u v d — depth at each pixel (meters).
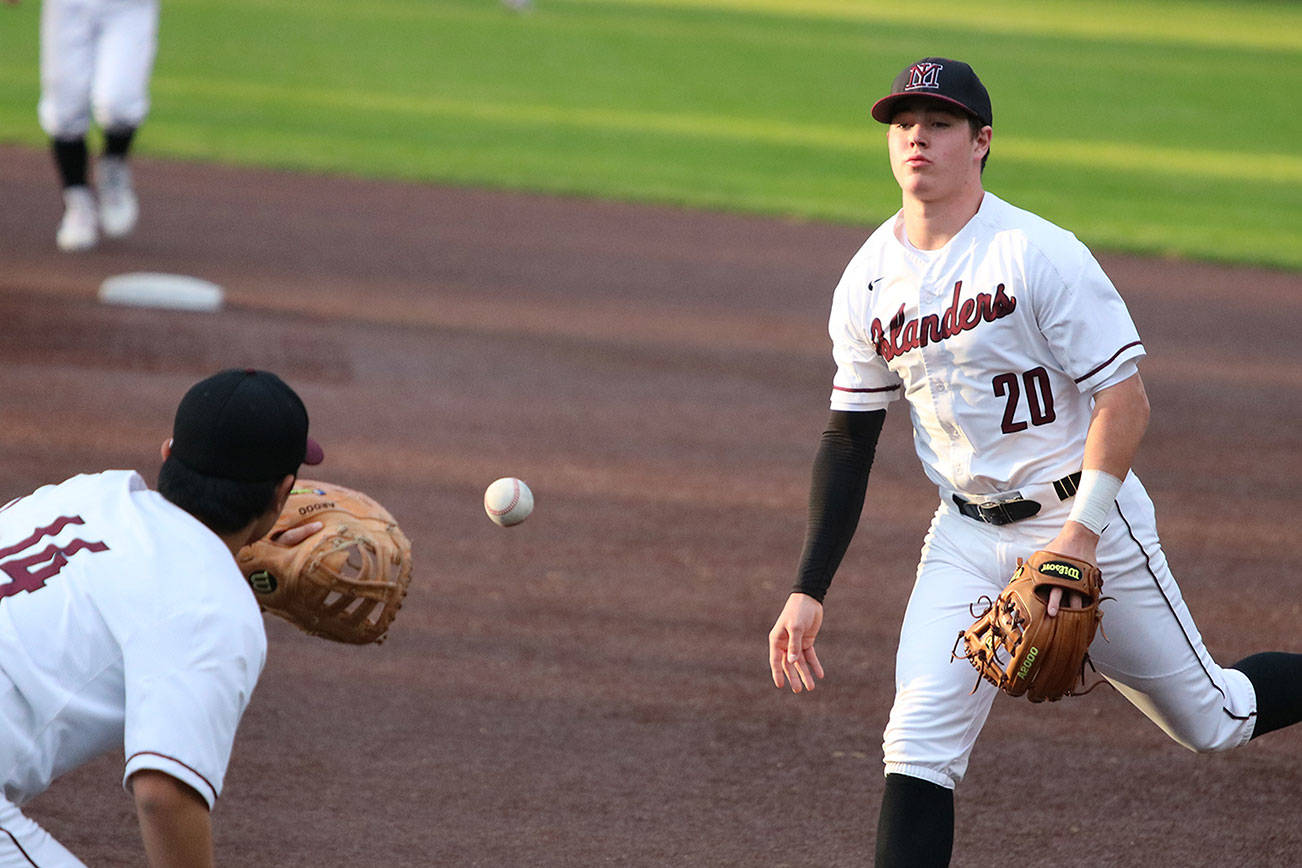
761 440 27.27
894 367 12.34
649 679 17.70
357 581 11.28
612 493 24.05
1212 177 60.97
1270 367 34.19
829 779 15.43
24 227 39.56
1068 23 131.88
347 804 14.44
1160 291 41.41
